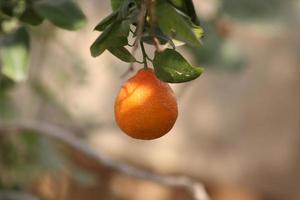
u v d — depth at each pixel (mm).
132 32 1032
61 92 3068
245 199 3557
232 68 2148
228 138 3576
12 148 2301
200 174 3635
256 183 3537
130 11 1031
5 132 2104
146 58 1034
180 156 3674
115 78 3459
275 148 3480
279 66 3430
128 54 1042
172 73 1021
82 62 2732
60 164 2352
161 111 1002
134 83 1017
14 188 2289
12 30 1378
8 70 1365
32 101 2924
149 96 1003
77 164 3496
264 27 2107
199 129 3619
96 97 3469
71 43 3002
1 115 2383
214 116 3582
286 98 3436
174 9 985
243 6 2115
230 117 3561
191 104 3619
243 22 2107
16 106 2775
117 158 3727
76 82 2752
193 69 1018
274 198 3506
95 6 3209
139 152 3711
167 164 3695
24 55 1371
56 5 1282
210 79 3561
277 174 3480
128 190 3705
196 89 3592
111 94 3480
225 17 2104
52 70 2719
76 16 1282
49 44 2590
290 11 2125
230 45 2158
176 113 1016
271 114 3475
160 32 1031
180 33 985
